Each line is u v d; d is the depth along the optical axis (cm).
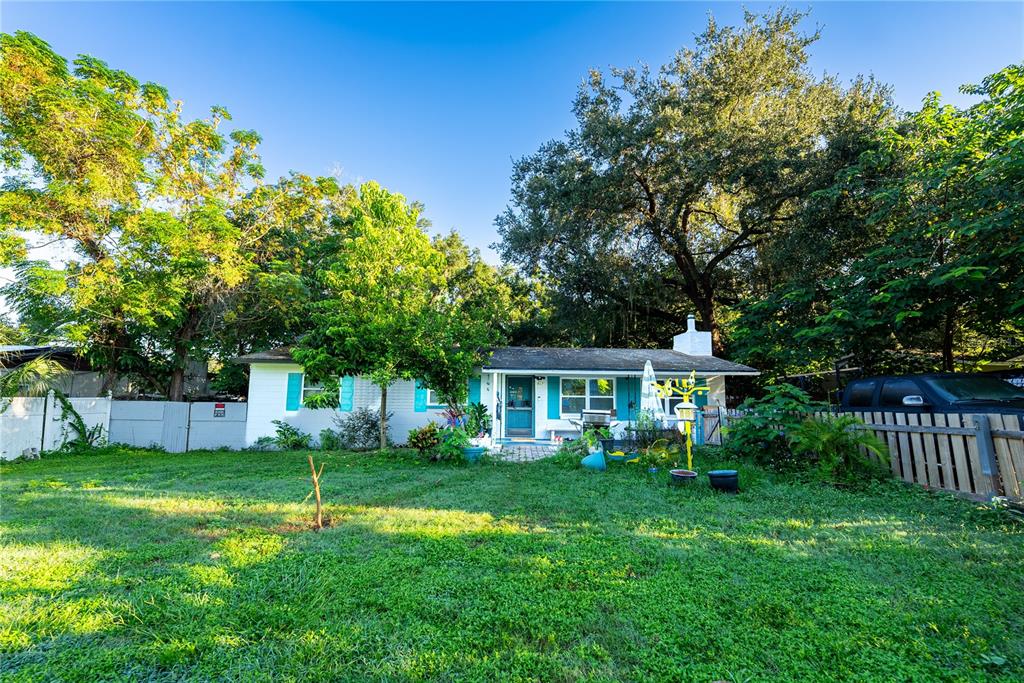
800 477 743
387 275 1164
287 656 260
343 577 364
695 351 1659
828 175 1692
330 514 561
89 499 638
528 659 256
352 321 1149
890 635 279
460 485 741
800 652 262
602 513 563
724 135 1784
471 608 315
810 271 1652
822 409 873
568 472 864
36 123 1176
